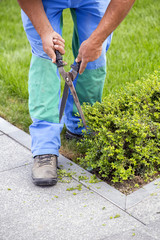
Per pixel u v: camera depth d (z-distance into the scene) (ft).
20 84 12.51
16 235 6.31
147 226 6.46
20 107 11.44
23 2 7.10
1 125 10.33
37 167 7.82
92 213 6.83
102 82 8.91
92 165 7.94
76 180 7.90
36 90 8.02
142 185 7.71
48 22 7.38
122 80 12.42
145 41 15.58
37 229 6.45
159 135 8.09
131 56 14.19
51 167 7.80
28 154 8.93
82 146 8.80
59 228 6.46
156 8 20.02
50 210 6.93
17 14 20.84
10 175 8.07
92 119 8.42
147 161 8.22
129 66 13.37
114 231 6.35
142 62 13.43
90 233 6.32
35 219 6.70
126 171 7.61
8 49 15.98
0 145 9.33
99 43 7.09
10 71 13.56
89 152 8.20
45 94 8.00
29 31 7.73
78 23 8.17
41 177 7.57
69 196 7.35
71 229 6.43
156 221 6.57
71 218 6.71
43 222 6.62
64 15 19.94
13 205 7.09
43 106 8.05
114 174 7.67
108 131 7.93
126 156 8.18
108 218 6.69
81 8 7.88
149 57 14.03
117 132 7.91
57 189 7.59
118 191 7.44
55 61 7.36
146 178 7.89
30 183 7.79
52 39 7.31
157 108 8.59
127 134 7.97
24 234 6.33
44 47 7.34
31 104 8.20
